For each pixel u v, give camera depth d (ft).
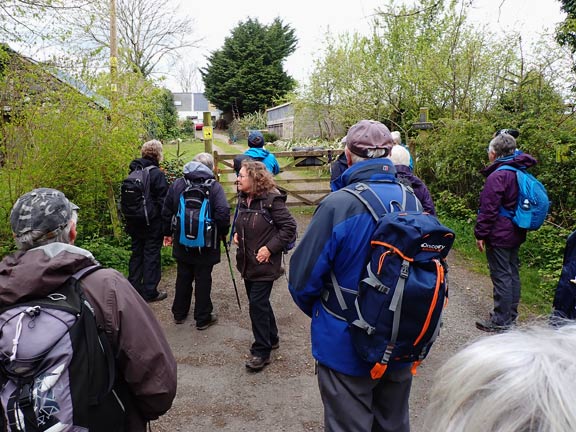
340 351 6.63
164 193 16.51
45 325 4.62
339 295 6.66
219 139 122.52
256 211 11.60
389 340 6.10
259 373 12.03
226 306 16.66
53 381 4.47
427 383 11.29
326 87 54.39
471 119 29.01
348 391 6.75
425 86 34.71
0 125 16.70
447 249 6.38
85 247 20.17
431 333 6.19
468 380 2.59
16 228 5.18
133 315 5.15
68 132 17.63
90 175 19.31
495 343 2.72
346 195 6.78
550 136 20.98
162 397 5.31
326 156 33.63
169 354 5.51
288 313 16.10
